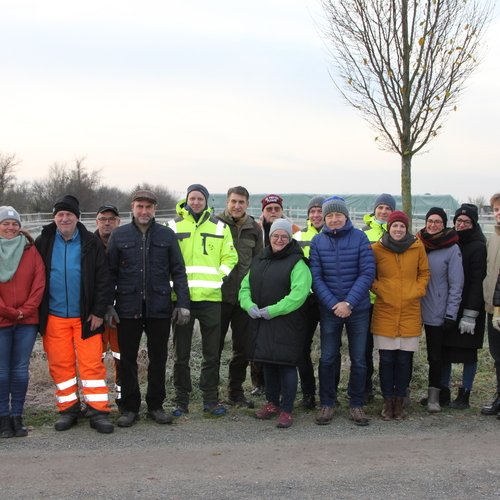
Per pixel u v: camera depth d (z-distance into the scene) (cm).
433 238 636
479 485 448
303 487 441
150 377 596
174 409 625
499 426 593
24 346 558
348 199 3134
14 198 6219
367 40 998
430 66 988
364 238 600
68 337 574
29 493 428
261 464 487
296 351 587
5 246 550
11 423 556
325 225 613
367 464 489
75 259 570
